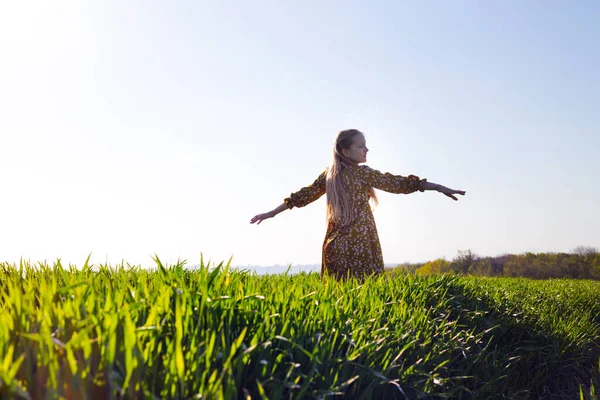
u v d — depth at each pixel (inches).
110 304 79.4
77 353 63.7
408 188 189.8
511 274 775.1
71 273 132.5
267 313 92.0
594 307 273.9
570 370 174.9
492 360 145.8
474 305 181.5
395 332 118.0
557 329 192.2
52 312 76.0
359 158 193.9
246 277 157.8
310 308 110.9
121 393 60.2
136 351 65.3
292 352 89.1
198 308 86.7
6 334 68.5
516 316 187.2
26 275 141.1
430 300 170.7
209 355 71.4
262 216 204.8
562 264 784.3
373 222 193.9
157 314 81.5
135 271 154.3
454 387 121.7
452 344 135.3
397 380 97.1
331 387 82.1
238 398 75.9
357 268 187.2
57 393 55.0
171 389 64.2
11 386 53.3
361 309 124.3
